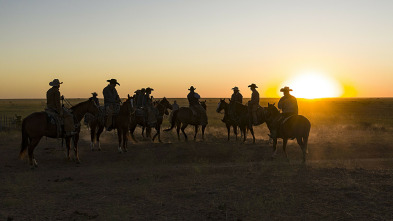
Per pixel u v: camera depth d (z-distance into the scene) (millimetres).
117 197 8227
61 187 9148
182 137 20156
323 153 14461
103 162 13039
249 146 16047
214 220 6594
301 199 7746
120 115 14594
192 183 9406
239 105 17469
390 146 15742
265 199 7781
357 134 20422
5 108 71750
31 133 11609
